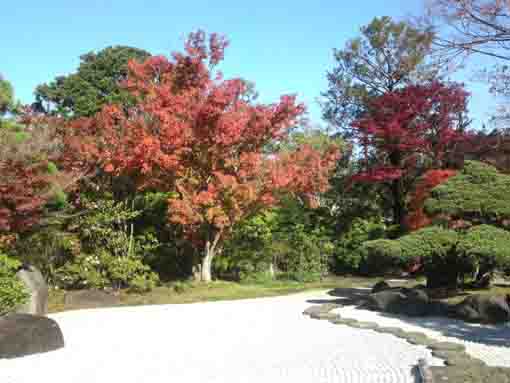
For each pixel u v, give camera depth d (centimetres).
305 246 2075
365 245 1301
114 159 1497
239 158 1592
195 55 1565
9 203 1108
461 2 1075
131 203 1777
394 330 946
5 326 798
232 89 1521
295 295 1532
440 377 628
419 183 2027
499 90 1246
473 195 1284
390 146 2345
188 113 1491
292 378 663
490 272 1377
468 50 1122
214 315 1161
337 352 796
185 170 1579
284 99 1571
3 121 1223
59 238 1503
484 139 2130
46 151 1212
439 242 1232
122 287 1609
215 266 1905
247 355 786
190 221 1560
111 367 722
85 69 2873
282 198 2062
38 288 1135
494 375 636
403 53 2561
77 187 1518
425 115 2348
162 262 1858
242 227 1919
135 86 1612
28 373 691
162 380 660
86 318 1123
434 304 1161
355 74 2895
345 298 1429
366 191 2719
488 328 988
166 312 1209
